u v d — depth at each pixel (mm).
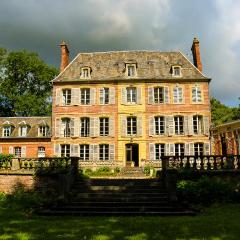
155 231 10273
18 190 18562
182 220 12156
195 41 39438
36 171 18500
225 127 34750
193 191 15984
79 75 38438
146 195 16047
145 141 36344
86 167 32875
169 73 38000
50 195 18031
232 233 10008
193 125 36594
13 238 9383
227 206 15320
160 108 36875
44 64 51250
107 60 40062
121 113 36969
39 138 40156
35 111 48750
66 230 10508
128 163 36375
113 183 17891
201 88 37062
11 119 42938
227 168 17984
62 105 37562
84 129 37281
